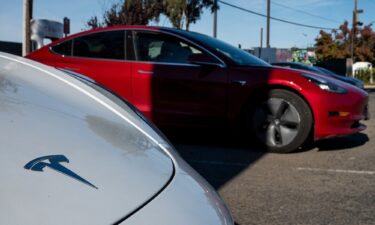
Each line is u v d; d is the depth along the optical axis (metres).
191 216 1.15
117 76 4.88
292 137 4.48
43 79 1.82
